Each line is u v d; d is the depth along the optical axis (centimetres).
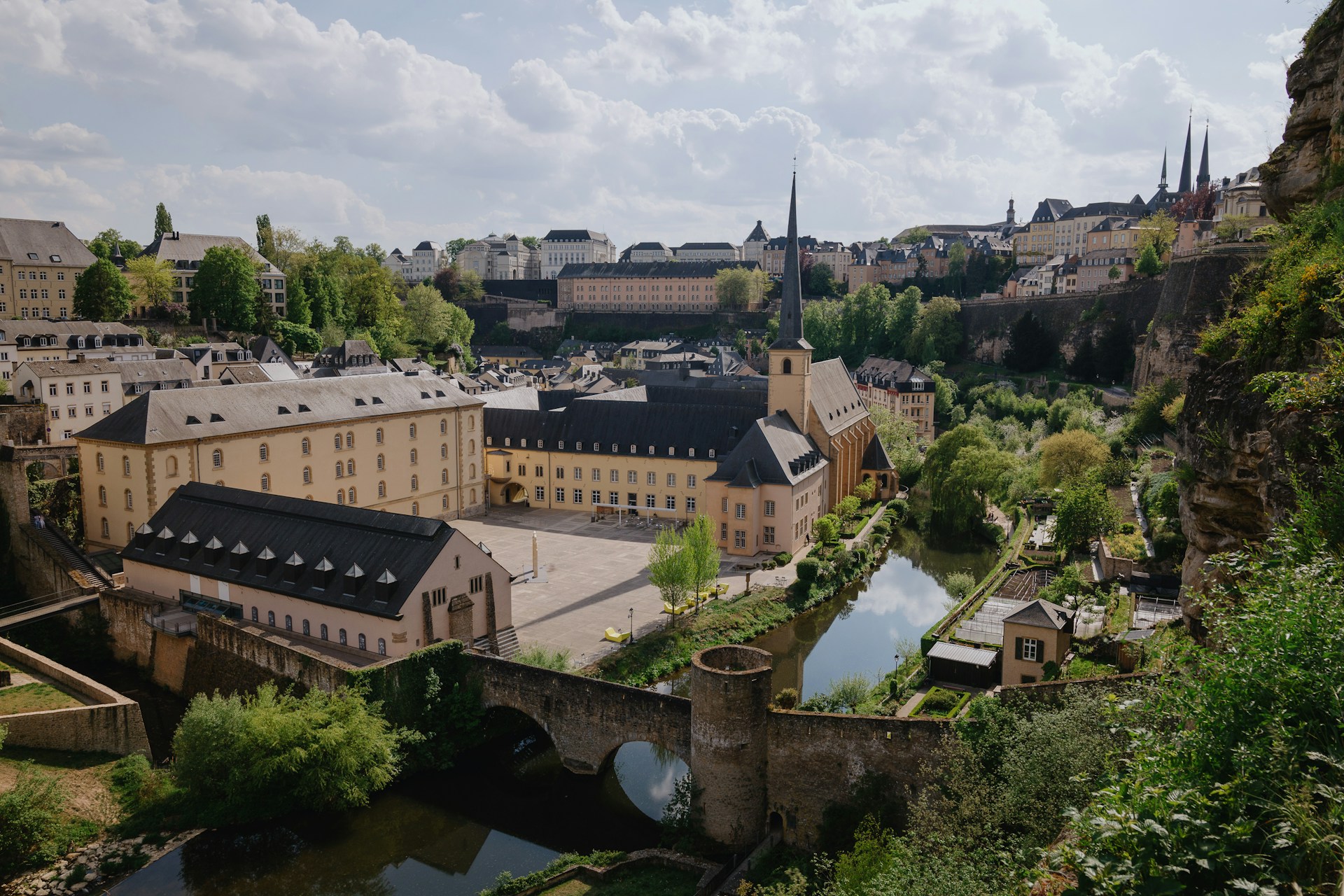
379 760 5769
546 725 6028
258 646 6594
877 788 4778
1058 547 9669
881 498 14350
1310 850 1405
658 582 8331
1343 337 3009
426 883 5034
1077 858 1579
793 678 7656
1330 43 4138
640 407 12962
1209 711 1792
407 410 11712
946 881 3212
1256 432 3384
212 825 5403
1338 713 1627
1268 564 2272
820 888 4428
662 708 5472
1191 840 1518
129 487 8981
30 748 5781
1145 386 14612
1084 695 4222
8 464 8725
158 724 6819
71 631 7838
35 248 18425
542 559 10519
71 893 4831
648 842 5428
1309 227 3694
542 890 4775
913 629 8881
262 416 10006
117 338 15412
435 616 6788
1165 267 18600
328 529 7306
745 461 11094
